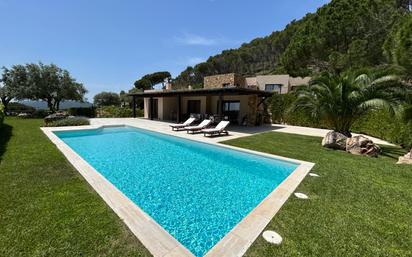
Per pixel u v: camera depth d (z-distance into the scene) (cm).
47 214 296
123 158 741
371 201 365
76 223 276
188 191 480
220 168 644
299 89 930
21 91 2206
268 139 994
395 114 700
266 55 5212
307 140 982
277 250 238
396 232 278
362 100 780
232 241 253
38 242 238
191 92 1398
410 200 371
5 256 216
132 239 248
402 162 620
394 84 736
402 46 670
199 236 316
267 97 1767
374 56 1560
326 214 319
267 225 288
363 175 500
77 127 1329
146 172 602
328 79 835
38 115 2144
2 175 448
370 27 1620
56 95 2447
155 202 427
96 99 4272
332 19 1762
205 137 1038
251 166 662
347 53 1620
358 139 742
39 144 770
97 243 239
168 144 973
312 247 245
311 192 400
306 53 1903
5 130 1109
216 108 1819
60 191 373
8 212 299
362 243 254
